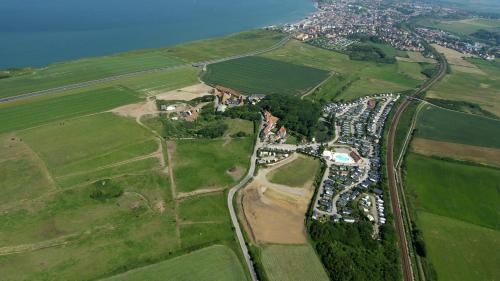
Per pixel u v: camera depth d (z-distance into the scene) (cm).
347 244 16425
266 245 16000
